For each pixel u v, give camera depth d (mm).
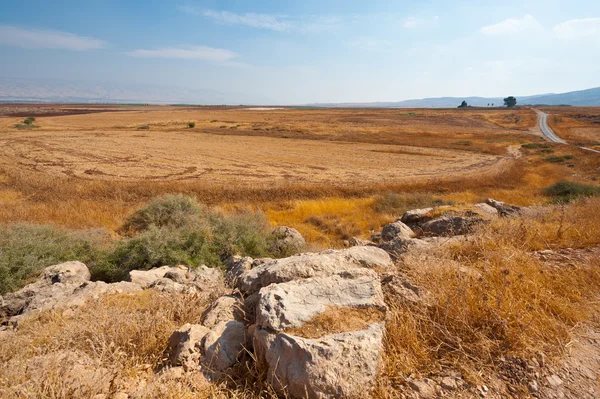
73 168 24938
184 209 11898
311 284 2697
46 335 2768
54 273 5254
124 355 2414
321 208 16516
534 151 45625
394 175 28031
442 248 4508
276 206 16828
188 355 2311
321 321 2246
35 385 1963
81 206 13648
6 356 2447
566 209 7398
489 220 6727
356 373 1922
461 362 2209
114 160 29203
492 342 2326
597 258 3719
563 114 113125
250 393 2014
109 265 6633
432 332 2414
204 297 3707
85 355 2381
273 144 46000
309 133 61781
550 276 3311
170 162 29609
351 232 13047
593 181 27641
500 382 2049
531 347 2291
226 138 50688
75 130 53312
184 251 7160
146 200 16516
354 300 2531
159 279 4527
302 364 1912
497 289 2875
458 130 75125
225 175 25328
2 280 5312
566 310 2738
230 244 7727
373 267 3574
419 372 2127
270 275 3207
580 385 2021
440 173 29516
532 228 5172
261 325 2262
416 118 106375
